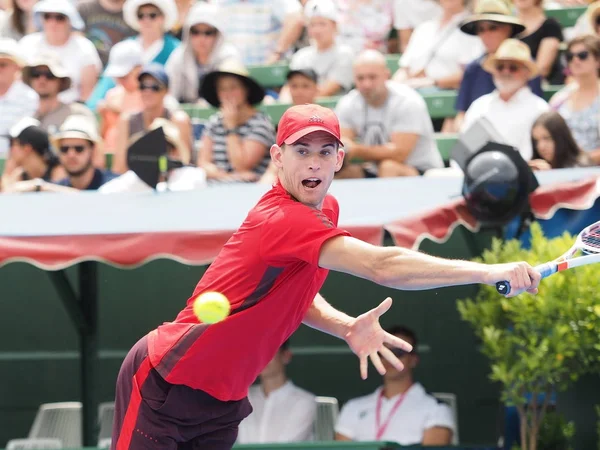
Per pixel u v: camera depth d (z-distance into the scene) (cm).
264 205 828
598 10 1983
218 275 845
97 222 1390
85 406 1622
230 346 855
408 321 1856
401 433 1559
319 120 802
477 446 1527
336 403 1705
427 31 2133
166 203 1531
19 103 2030
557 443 1450
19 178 1845
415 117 1828
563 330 1330
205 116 2059
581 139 1808
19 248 1302
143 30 2166
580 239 894
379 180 1677
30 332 1908
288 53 2264
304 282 833
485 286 1434
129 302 1883
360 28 2238
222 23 2116
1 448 1875
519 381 1367
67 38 2178
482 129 1391
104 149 2003
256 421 1611
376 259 746
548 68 2042
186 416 892
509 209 1359
